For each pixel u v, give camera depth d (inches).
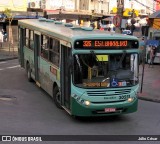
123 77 497.0
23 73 885.8
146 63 1139.9
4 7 1432.1
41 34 650.2
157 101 664.4
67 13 1747.0
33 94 663.1
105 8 2201.0
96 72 485.7
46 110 557.3
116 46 492.1
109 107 490.6
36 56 697.0
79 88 480.4
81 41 478.3
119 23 920.3
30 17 1515.7
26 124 482.9
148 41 1079.0
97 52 484.4
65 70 518.9
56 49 556.4
